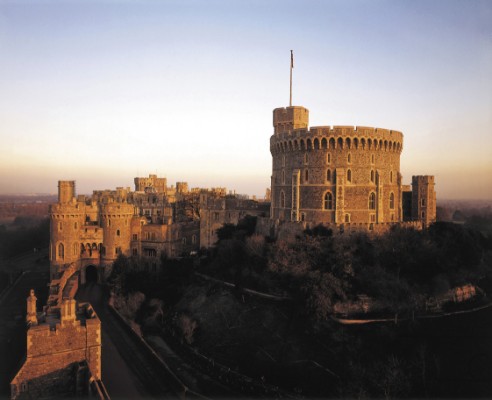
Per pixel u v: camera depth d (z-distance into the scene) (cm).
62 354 4691
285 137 10625
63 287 9506
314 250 8469
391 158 10288
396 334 6925
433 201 10781
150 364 6444
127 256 11756
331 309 7319
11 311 8812
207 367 7112
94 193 16650
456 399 5753
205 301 9144
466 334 6925
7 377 5347
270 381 6525
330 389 6131
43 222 19038
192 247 13950
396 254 8450
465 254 8731
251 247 9731
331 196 9850
